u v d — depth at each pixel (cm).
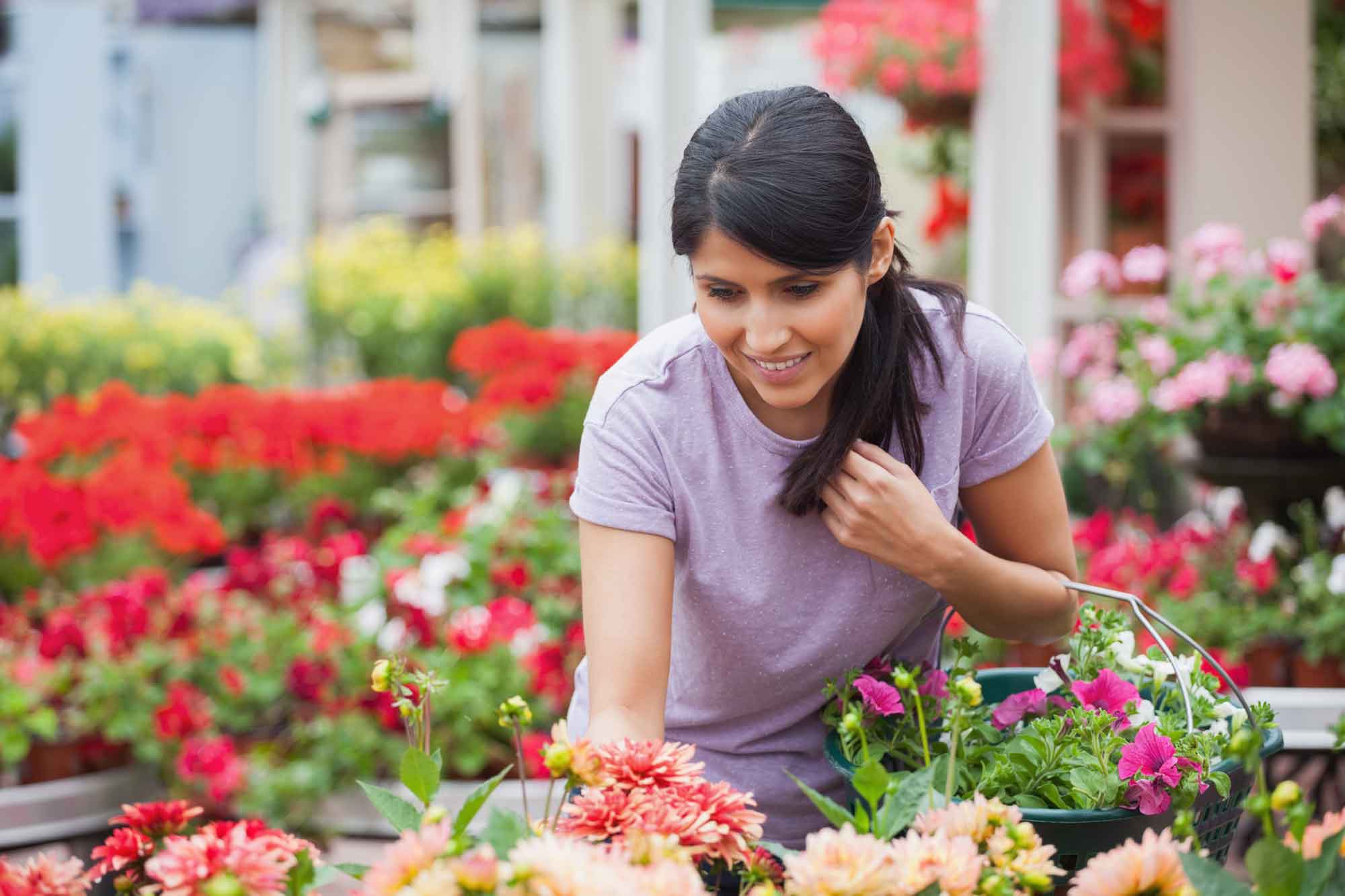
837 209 110
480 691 251
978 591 130
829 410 132
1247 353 278
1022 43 353
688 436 133
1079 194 358
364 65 760
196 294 841
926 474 134
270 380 649
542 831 99
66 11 679
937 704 130
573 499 135
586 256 660
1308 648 253
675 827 92
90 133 691
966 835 96
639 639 129
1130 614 261
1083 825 108
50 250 689
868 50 381
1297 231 356
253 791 251
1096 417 308
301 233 735
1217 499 352
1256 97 353
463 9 700
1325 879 87
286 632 284
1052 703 130
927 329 131
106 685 259
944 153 480
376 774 259
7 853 257
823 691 140
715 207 110
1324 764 257
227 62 833
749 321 114
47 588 348
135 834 97
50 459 418
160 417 432
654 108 378
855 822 100
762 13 659
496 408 461
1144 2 354
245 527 480
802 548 135
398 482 473
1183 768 109
